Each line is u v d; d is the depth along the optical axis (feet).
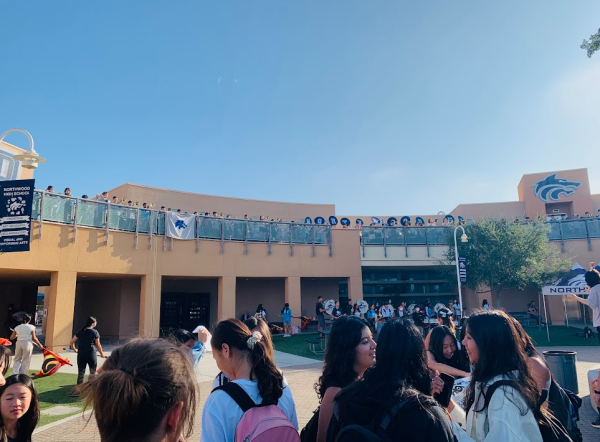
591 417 23.36
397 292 114.21
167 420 4.83
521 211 124.36
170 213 71.31
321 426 8.77
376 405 6.70
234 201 102.58
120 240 65.31
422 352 7.48
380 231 98.58
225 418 7.81
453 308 81.71
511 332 8.63
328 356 9.47
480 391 8.30
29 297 84.33
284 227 83.51
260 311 77.77
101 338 77.15
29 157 40.81
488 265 87.97
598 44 42.39
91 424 24.13
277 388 8.39
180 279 85.10
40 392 33.06
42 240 56.80
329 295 98.17
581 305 98.68
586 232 97.19
